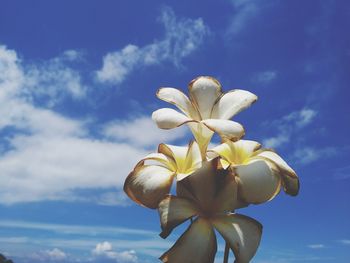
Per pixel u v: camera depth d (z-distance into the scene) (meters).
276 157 0.25
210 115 0.26
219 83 0.27
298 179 0.24
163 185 0.24
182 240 0.22
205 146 0.26
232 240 0.22
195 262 0.22
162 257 0.22
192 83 0.27
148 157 0.25
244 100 0.26
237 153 0.25
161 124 0.24
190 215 0.23
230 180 0.23
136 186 0.24
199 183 0.23
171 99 0.25
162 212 0.22
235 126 0.23
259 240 0.23
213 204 0.23
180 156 0.26
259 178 0.23
